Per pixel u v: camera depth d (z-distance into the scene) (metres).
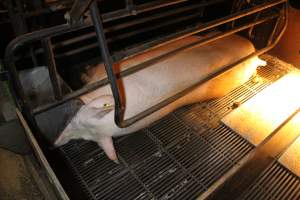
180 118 1.93
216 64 1.80
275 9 1.95
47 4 1.50
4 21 1.76
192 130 1.85
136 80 1.55
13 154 1.65
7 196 1.48
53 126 1.56
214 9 2.52
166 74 1.63
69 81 1.84
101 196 1.47
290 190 1.61
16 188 1.53
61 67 1.97
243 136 1.80
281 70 2.36
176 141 1.77
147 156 1.68
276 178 1.66
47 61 1.21
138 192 1.50
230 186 1.39
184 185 1.54
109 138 1.55
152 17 1.94
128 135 1.78
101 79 1.57
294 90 2.15
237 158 1.69
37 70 1.62
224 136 1.82
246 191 1.61
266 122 1.89
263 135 1.81
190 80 1.71
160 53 1.70
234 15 1.51
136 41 2.47
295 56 2.35
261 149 1.46
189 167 1.63
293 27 2.21
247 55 1.92
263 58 2.47
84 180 1.54
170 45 1.79
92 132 1.53
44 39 1.12
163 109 1.66
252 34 2.41
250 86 2.22
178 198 1.48
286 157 1.73
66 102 1.48
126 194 1.49
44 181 1.58
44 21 1.84
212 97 2.03
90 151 1.68
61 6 1.43
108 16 1.16
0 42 1.87
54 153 1.64
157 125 1.87
